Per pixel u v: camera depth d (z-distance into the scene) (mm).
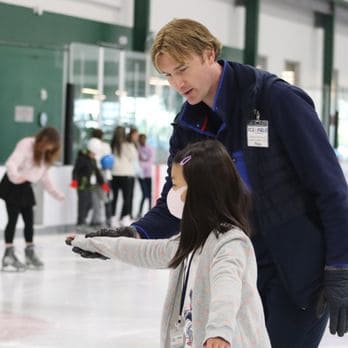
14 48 15883
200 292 2738
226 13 23094
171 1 20953
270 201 3088
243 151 3137
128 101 17891
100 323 7496
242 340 2648
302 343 3160
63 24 17797
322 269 3066
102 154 16547
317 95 25234
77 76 16703
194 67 3066
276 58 25312
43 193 15742
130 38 19688
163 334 2928
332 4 27406
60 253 12680
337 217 2977
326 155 3031
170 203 2996
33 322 7473
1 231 14734
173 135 3438
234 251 2686
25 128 16047
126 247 3111
